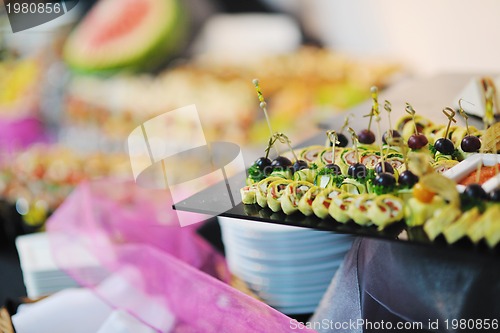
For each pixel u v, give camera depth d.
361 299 1.09
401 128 1.27
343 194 1.04
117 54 2.23
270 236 1.21
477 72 1.62
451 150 1.13
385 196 1.01
